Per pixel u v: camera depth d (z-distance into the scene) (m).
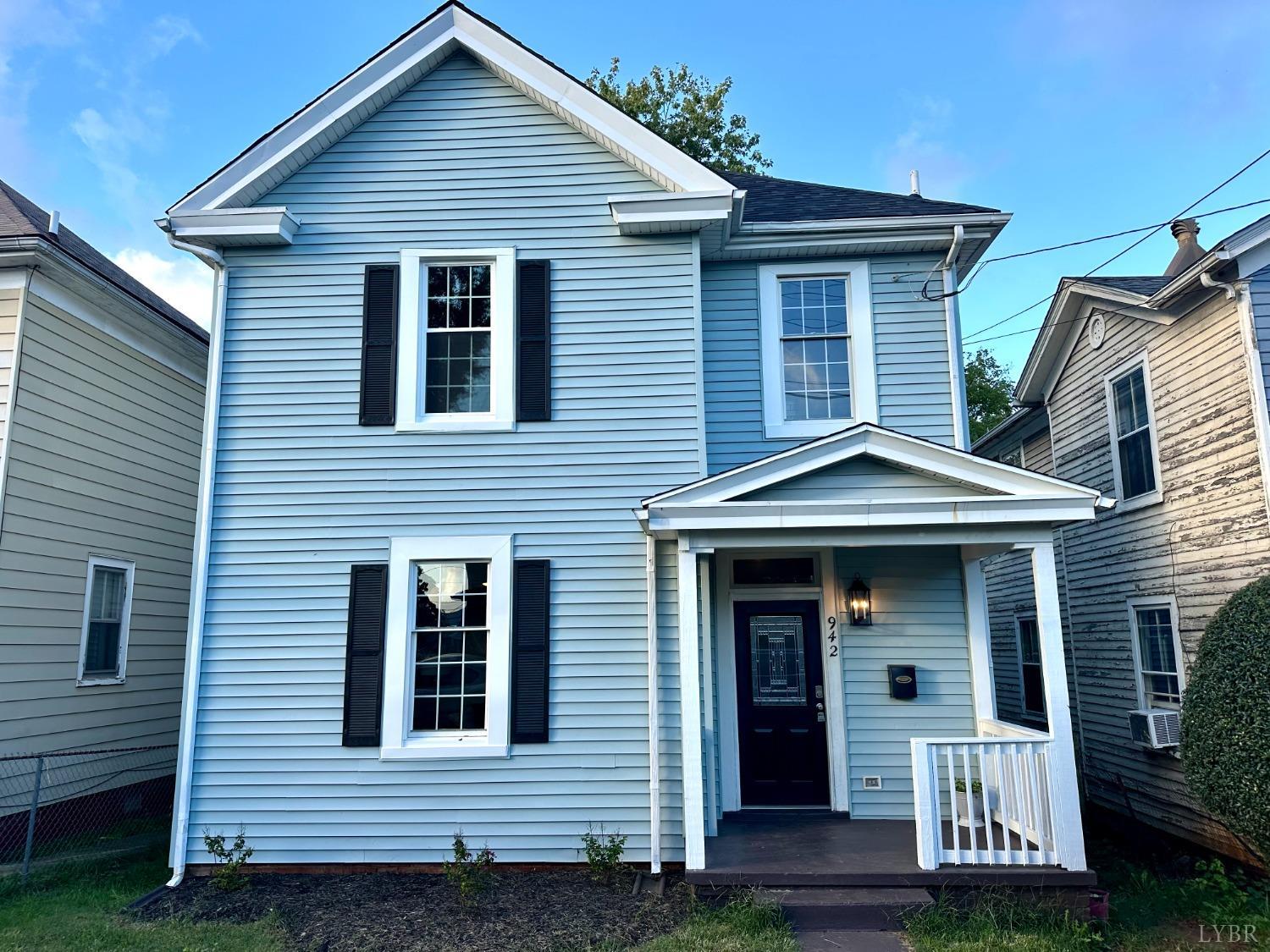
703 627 7.30
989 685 7.43
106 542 9.34
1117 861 8.02
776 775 7.70
